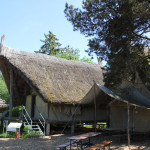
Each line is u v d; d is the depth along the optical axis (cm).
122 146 974
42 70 1580
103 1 1087
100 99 1441
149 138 1264
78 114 1577
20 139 1183
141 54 1212
